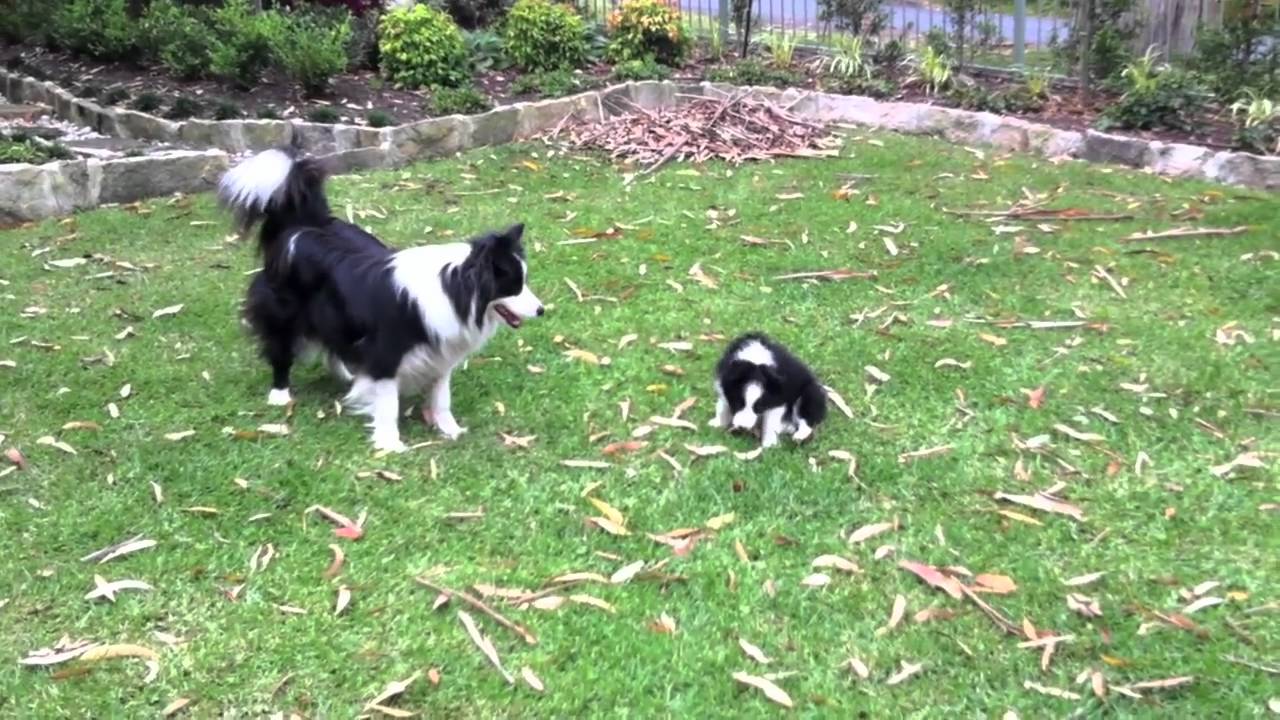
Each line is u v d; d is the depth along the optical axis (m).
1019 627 2.69
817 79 7.35
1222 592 2.80
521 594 2.78
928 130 6.56
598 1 8.63
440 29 7.03
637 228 5.08
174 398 3.63
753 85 7.23
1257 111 5.84
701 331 4.10
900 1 8.27
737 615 2.73
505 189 5.61
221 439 3.40
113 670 2.56
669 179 5.77
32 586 2.79
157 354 3.89
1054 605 2.76
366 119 6.25
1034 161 5.98
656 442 3.42
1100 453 3.37
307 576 2.84
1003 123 6.26
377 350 3.31
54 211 5.20
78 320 4.12
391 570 2.87
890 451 3.38
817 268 4.63
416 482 3.21
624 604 2.76
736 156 6.04
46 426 3.45
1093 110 6.47
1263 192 5.41
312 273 3.41
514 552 2.94
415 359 3.32
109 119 6.36
